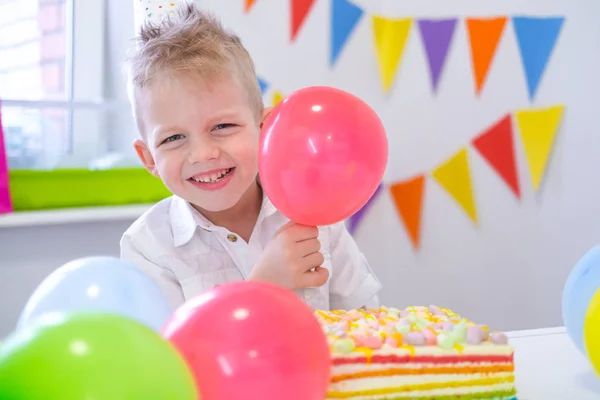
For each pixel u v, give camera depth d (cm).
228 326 60
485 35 212
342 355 75
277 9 206
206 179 113
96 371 45
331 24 212
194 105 108
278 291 65
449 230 221
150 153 126
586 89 215
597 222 220
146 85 111
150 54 112
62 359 45
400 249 221
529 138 214
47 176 188
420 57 216
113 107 200
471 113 217
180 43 111
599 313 81
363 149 83
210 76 108
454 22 213
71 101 195
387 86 218
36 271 189
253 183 128
